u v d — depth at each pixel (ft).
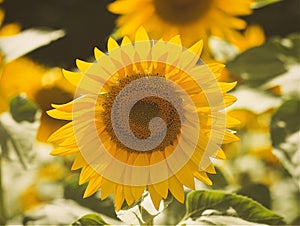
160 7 5.57
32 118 5.06
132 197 3.62
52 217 4.58
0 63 5.08
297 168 4.77
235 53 5.76
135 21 5.54
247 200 4.04
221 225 3.98
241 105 5.15
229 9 5.74
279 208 5.86
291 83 5.18
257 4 5.66
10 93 5.71
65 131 3.60
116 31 5.49
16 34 5.51
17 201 5.92
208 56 5.75
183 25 5.72
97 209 4.60
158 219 4.32
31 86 5.75
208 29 5.76
